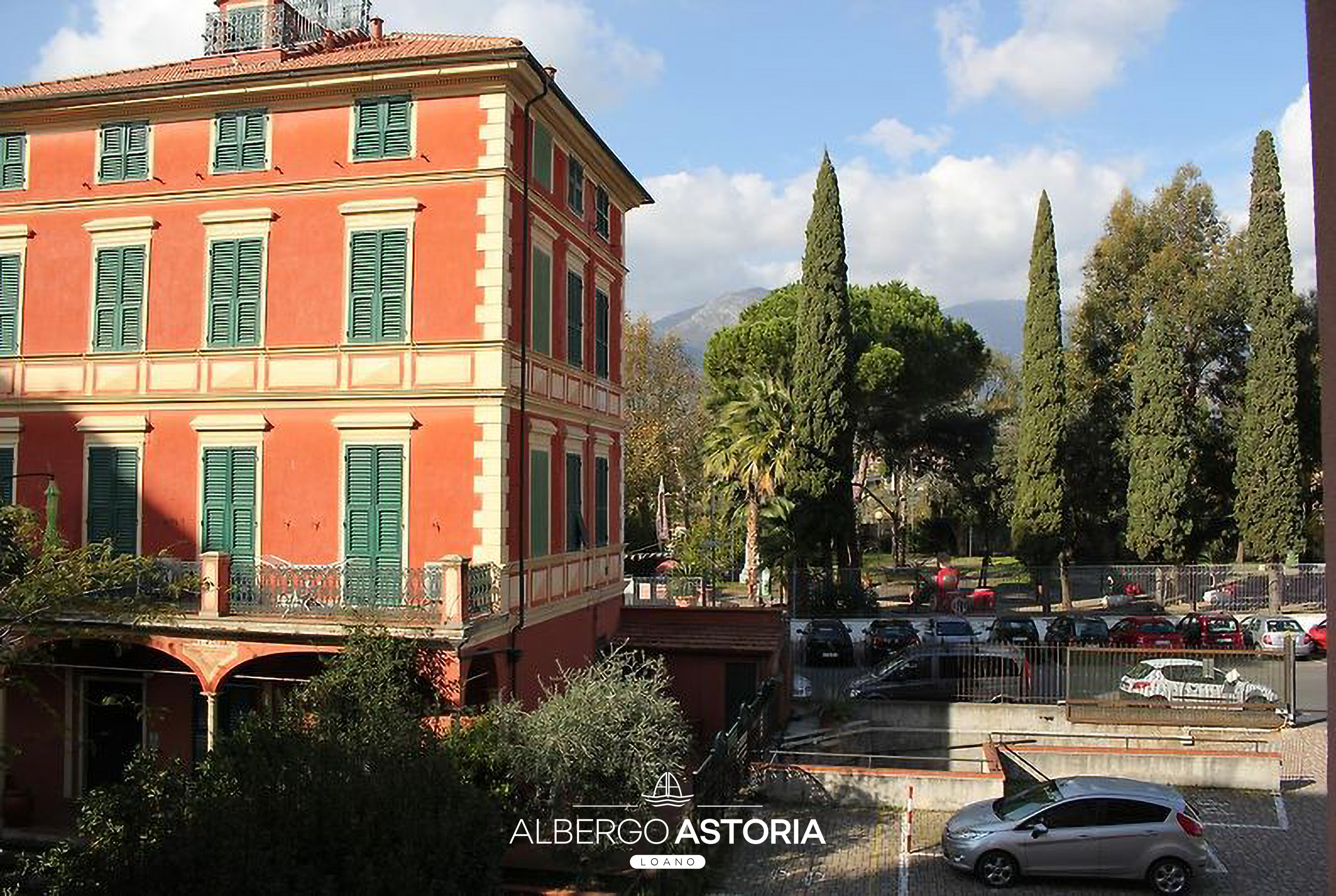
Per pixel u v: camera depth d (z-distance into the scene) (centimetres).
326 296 1891
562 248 2180
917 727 2430
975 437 5472
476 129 1842
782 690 2500
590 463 2386
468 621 1645
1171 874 1518
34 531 1800
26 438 2016
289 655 1819
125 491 1961
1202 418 5209
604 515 2494
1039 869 1548
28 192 2047
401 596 1747
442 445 1830
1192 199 5531
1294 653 2555
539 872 1523
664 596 4269
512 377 1867
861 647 3706
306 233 1905
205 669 1725
